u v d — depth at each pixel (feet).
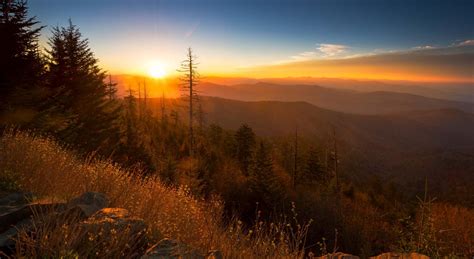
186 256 9.95
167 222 12.80
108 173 19.06
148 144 114.01
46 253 8.35
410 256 14.94
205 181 75.82
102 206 13.24
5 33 54.49
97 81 87.10
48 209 11.80
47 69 76.48
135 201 15.15
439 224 37.04
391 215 75.31
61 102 72.79
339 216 73.72
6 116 48.06
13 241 9.64
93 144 76.89
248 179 96.63
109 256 9.10
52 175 17.10
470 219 42.29
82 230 9.75
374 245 58.54
